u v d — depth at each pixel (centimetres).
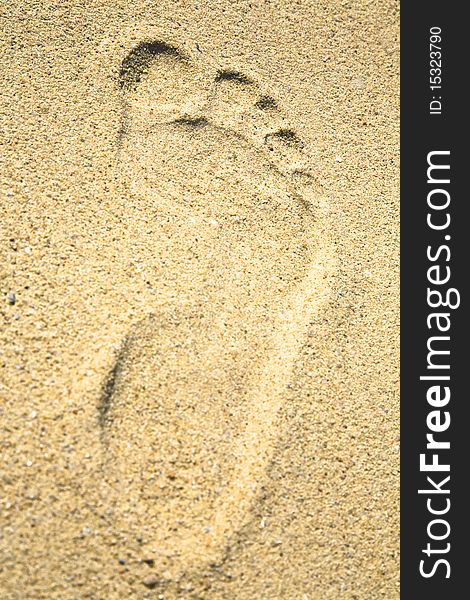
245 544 38
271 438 40
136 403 39
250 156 46
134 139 45
